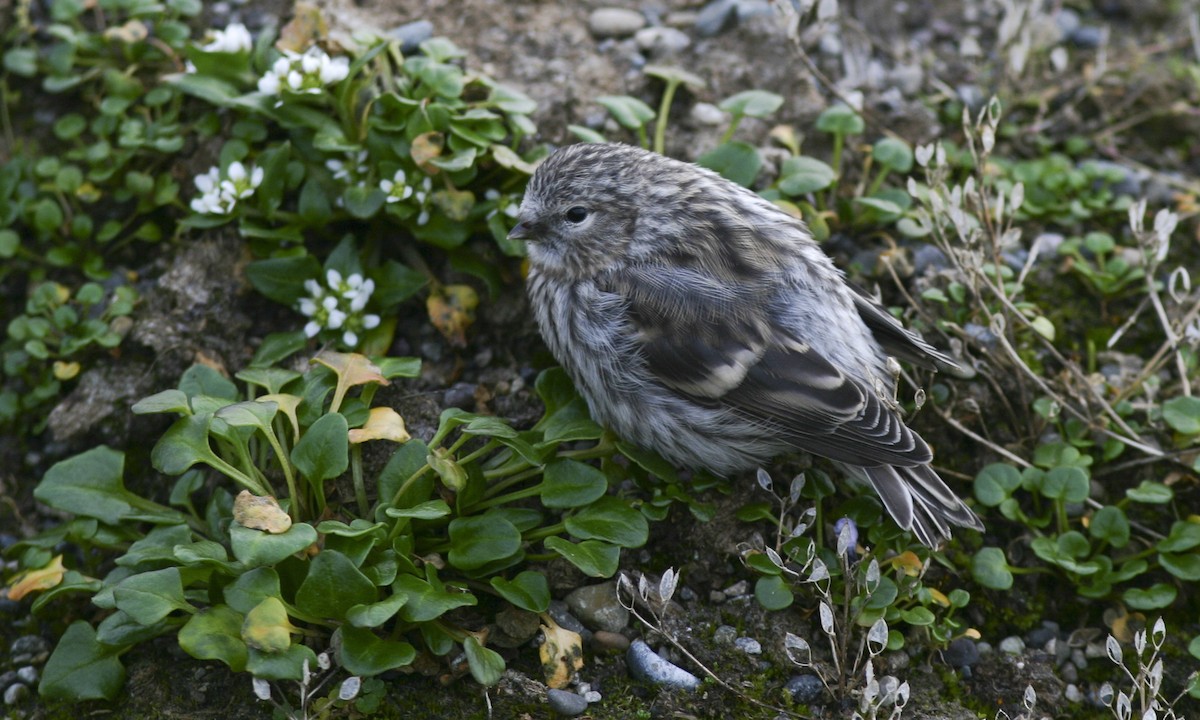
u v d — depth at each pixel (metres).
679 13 5.91
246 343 4.89
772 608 4.10
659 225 4.41
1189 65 6.15
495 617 4.13
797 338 4.22
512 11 5.80
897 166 5.20
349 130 4.96
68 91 5.62
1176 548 4.37
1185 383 4.66
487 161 5.00
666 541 4.40
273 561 3.68
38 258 5.29
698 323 4.23
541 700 3.96
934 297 4.88
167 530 4.16
